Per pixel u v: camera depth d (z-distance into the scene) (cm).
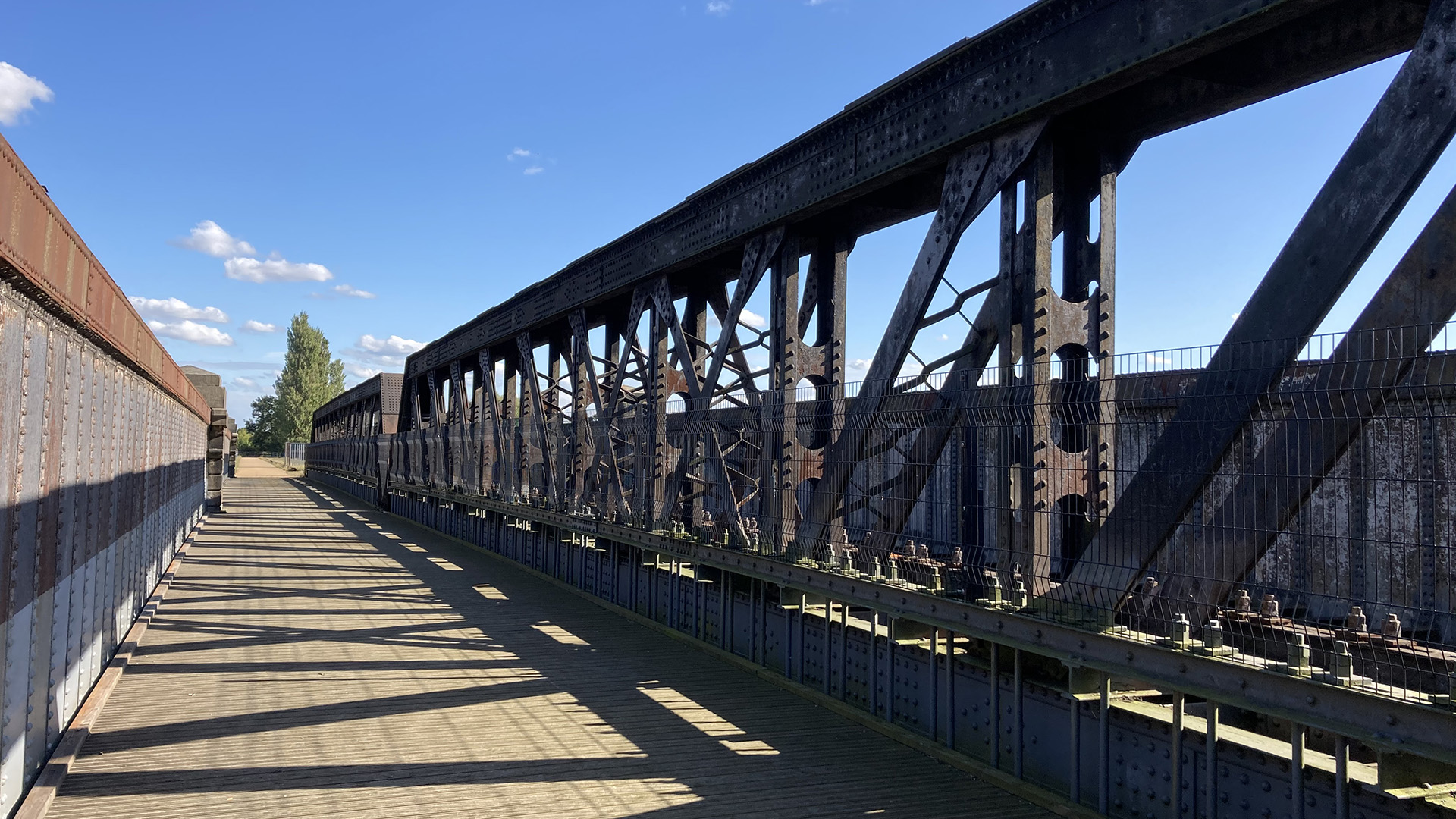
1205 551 501
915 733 728
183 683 874
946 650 703
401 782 627
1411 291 413
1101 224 633
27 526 542
